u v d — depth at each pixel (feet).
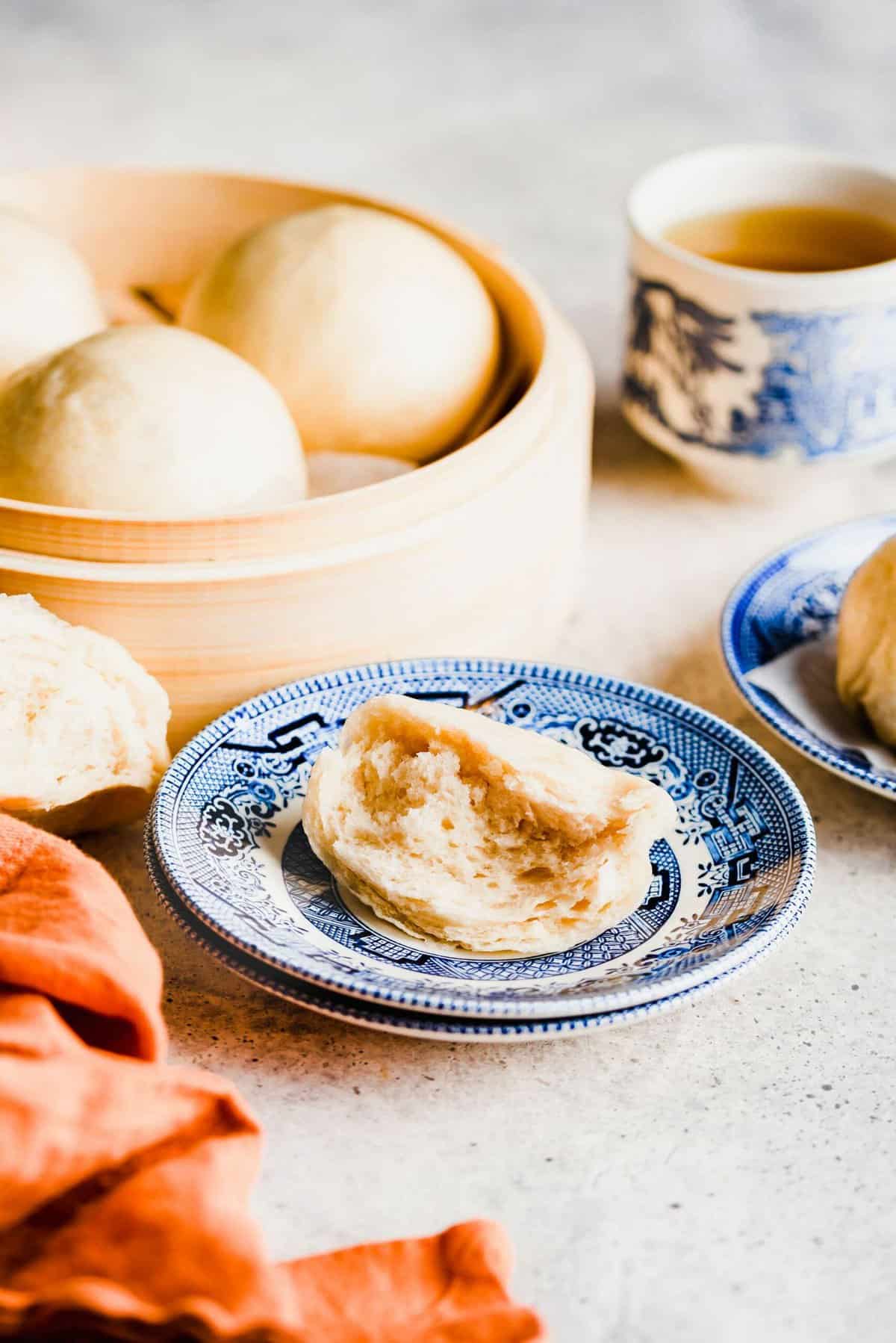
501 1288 1.77
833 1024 2.02
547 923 2.01
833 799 2.25
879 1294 1.83
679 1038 2.01
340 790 2.07
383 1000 1.87
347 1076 1.97
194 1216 1.74
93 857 2.17
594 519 2.68
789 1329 1.81
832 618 2.36
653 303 2.55
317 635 2.17
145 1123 1.78
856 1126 1.94
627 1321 1.81
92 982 1.84
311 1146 1.91
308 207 2.67
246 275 2.38
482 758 2.04
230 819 2.08
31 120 4.51
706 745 2.16
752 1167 1.91
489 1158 1.91
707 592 2.55
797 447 2.54
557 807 2.02
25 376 2.21
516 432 2.27
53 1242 1.74
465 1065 1.98
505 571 2.28
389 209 2.63
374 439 2.40
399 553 2.16
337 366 2.35
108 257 2.70
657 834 2.02
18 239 2.37
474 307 2.42
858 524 2.45
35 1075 1.78
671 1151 1.92
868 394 2.51
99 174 2.65
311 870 2.08
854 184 2.65
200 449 2.17
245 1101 1.90
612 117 4.53
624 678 2.41
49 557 2.12
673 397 2.58
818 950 2.09
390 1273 1.77
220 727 2.13
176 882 1.96
